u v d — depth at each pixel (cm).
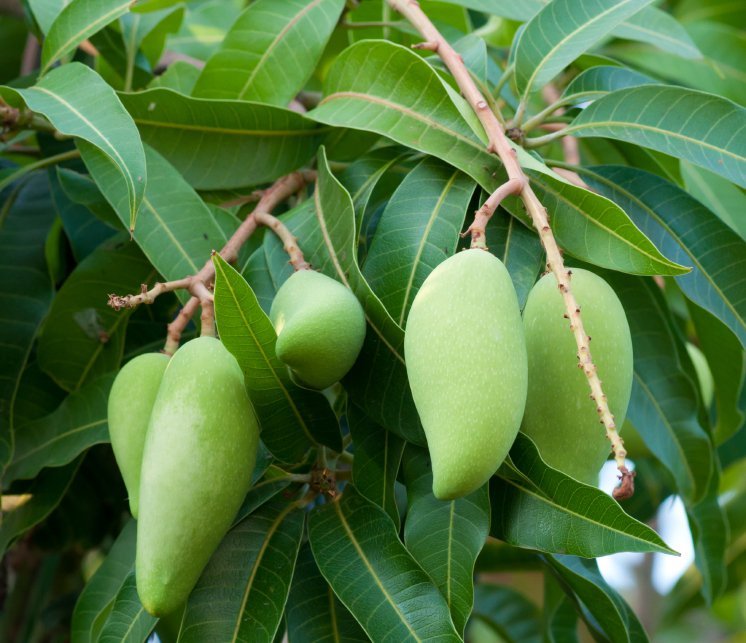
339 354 91
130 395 95
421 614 92
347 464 108
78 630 104
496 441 85
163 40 135
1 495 111
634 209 108
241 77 117
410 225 100
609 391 91
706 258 107
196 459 89
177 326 98
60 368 115
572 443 91
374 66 108
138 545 88
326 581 99
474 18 151
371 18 135
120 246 118
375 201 121
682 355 119
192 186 113
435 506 96
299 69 117
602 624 104
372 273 99
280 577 96
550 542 91
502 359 86
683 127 104
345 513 98
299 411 95
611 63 131
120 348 116
